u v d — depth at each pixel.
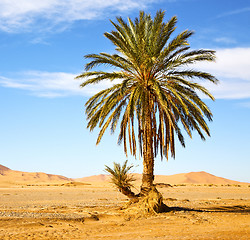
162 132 20.41
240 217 16.72
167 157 20.42
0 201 28.59
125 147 20.77
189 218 16.33
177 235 11.77
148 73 19.83
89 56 19.44
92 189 57.47
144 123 18.81
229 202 28.11
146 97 18.95
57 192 46.62
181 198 34.50
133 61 19.91
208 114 19.72
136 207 18.09
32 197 34.94
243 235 11.37
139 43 19.03
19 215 16.14
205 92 19.39
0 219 14.52
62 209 20.42
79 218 15.85
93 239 11.15
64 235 11.99
